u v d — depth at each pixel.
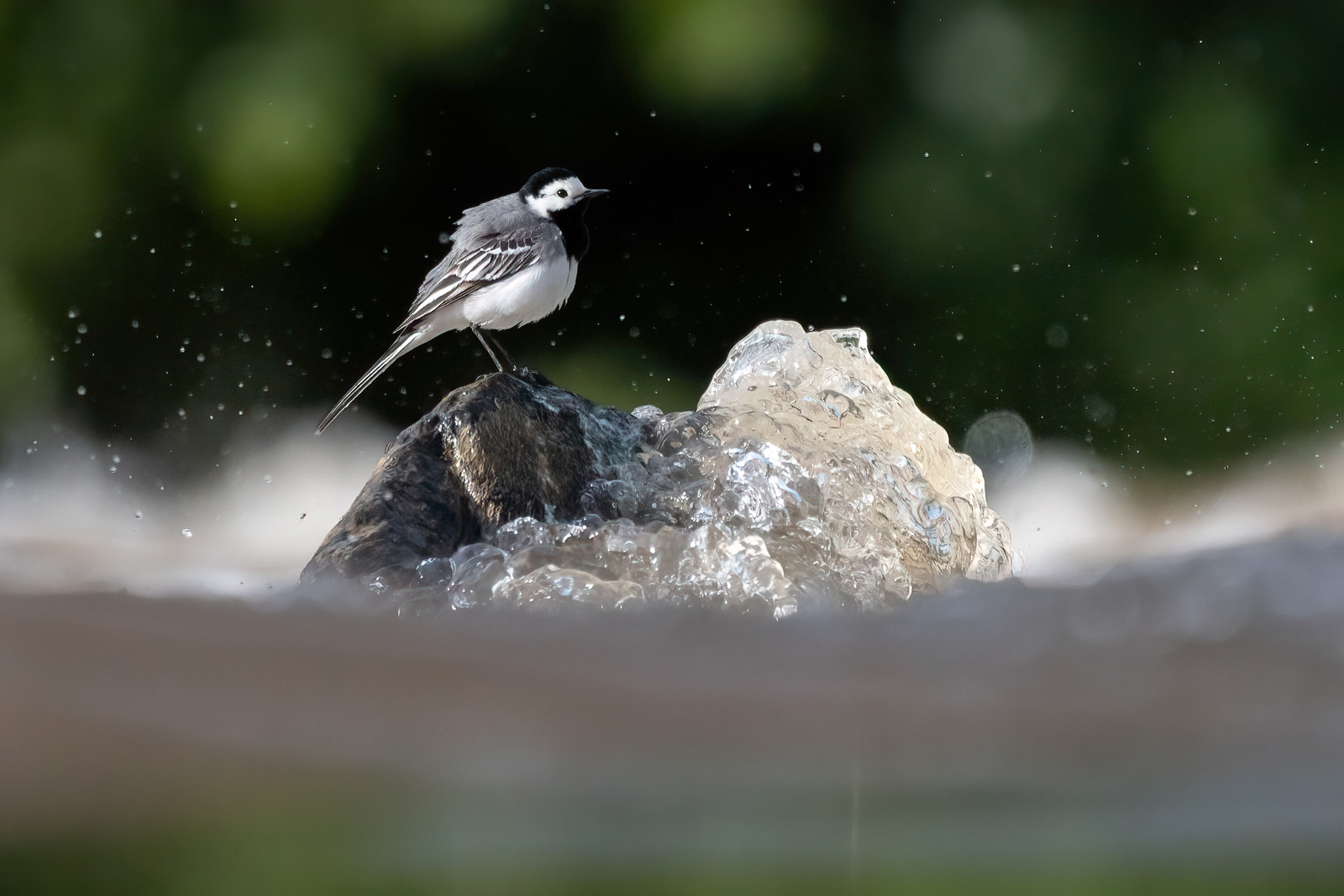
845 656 6.24
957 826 3.89
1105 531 20.84
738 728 4.90
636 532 8.87
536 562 8.64
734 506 9.84
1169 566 8.37
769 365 10.92
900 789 4.27
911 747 4.73
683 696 5.38
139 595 7.77
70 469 23.06
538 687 5.39
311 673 5.40
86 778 4.03
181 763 4.21
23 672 5.16
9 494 22.61
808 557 9.30
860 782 4.33
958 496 10.79
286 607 7.66
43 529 20.59
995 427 23.19
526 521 9.15
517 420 10.03
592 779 4.21
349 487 23.28
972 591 8.21
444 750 4.53
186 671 5.32
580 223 13.14
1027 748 4.65
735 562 8.56
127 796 3.90
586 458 10.05
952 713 5.15
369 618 7.15
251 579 11.83
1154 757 4.54
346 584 8.83
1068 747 4.67
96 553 15.16
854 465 9.98
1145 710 5.14
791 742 4.64
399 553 9.09
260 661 5.56
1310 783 4.32
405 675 5.48
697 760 4.54
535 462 9.91
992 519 11.17
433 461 9.86
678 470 10.06
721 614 7.84
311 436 23.73
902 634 6.82
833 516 9.73
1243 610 6.82
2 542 16.06
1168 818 3.93
